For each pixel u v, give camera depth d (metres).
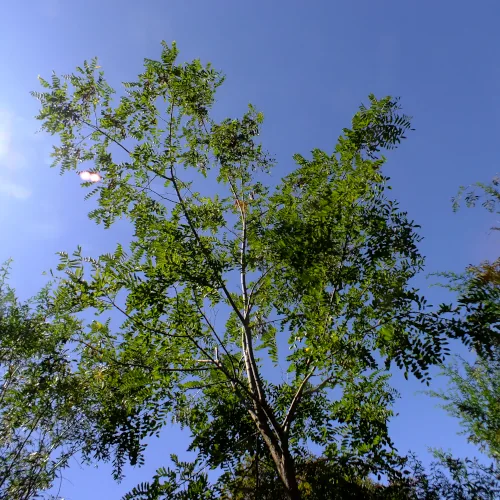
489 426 6.78
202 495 4.36
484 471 6.50
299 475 5.05
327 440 5.68
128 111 6.63
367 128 5.28
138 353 5.58
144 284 5.06
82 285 5.24
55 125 6.50
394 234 5.07
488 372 7.00
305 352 4.99
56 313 5.73
